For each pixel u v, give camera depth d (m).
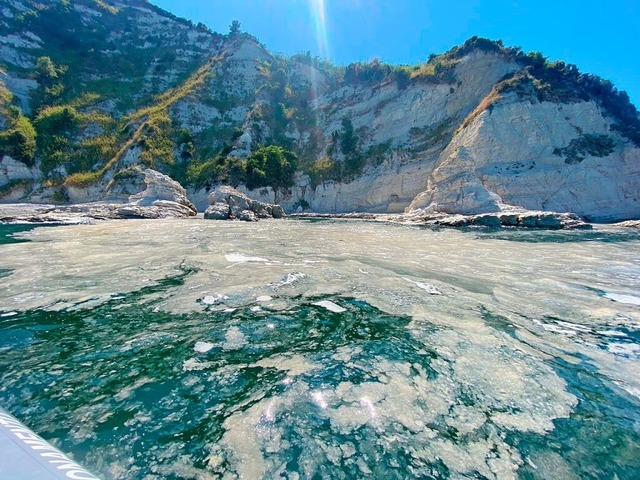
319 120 53.28
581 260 8.82
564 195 28.92
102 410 2.36
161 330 3.70
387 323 4.02
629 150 29.84
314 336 3.62
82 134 44.78
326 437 2.14
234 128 53.53
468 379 2.84
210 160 46.38
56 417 2.27
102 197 37.44
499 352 3.34
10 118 41.19
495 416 2.39
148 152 42.75
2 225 17.25
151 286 5.37
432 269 7.13
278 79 64.06
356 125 48.12
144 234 12.83
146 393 2.57
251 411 2.37
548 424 2.33
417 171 38.12
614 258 9.22
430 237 14.27
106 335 3.56
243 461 1.95
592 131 32.00
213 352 3.23
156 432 2.16
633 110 37.88
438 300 4.93
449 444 2.12
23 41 54.09
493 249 10.71
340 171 43.78
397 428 2.24
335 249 9.70
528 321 4.21
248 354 3.20
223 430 2.19
